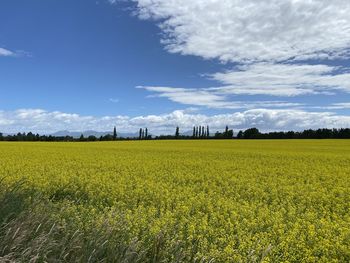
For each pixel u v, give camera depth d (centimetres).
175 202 1232
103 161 2544
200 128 12650
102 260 468
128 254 489
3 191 716
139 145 5312
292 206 1231
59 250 489
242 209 1079
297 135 9600
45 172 1908
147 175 1862
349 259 722
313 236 831
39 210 626
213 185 1600
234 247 761
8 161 2453
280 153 3528
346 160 2856
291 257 711
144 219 882
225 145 5369
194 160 2727
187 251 600
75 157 2850
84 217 853
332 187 1630
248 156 3170
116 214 652
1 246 464
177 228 775
